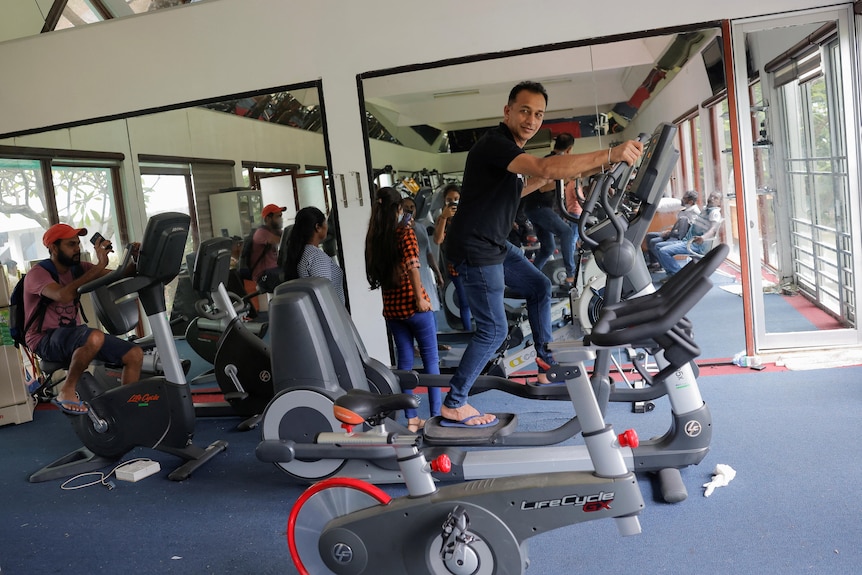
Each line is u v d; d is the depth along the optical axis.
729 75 4.37
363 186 4.84
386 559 2.09
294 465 3.35
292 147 4.90
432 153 4.73
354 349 3.39
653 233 4.56
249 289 5.11
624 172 2.94
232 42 4.86
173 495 3.47
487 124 4.66
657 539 2.56
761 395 3.89
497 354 4.54
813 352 4.43
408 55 4.66
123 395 3.79
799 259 4.65
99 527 3.19
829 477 2.86
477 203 3.32
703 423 2.93
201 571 2.70
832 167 4.57
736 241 4.50
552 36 4.48
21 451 4.44
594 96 4.48
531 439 3.37
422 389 4.96
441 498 2.03
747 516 2.64
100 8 5.01
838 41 4.29
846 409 3.55
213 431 4.42
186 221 3.61
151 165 5.09
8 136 5.23
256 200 5.00
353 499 2.17
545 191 4.47
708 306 4.60
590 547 2.55
